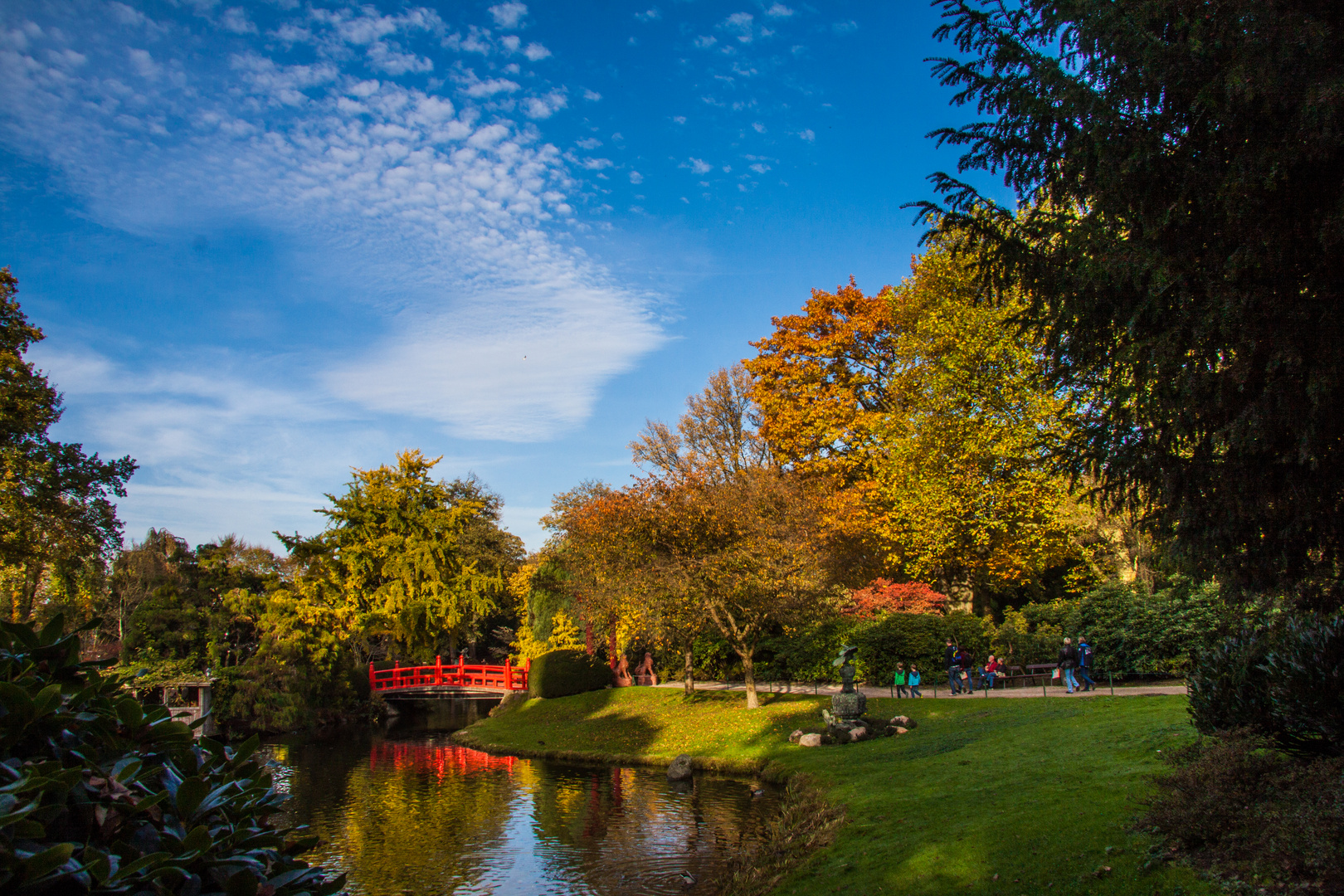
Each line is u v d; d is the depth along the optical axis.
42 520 24.52
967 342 27.94
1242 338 5.55
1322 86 4.82
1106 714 16.22
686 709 27.69
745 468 39.47
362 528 44.44
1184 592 22.20
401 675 42.81
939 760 15.21
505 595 49.62
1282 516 6.05
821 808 13.62
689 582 24.50
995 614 38.19
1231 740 8.95
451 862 14.51
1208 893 6.75
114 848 2.88
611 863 13.86
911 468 30.03
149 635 33.38
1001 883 8.27
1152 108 5.98
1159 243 6.16
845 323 37.53
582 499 33.53
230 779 3.61
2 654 3.21
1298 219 5.46
